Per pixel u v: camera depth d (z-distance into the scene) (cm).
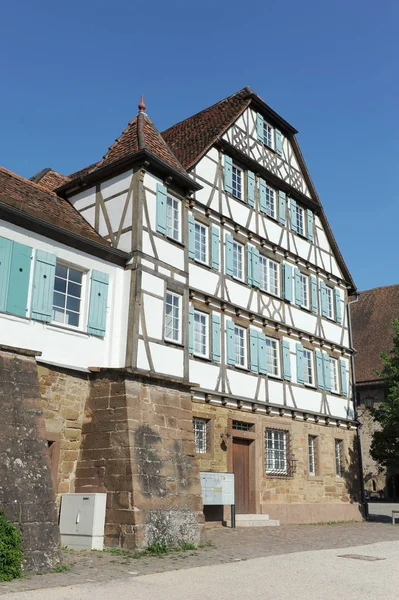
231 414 1597
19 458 889
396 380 2138
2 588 686
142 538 1049
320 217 2236
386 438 2130
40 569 817
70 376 1177
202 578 773
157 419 1218
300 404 1895
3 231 1091
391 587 723
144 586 717
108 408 1170
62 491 1124
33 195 1348
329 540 1279
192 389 1462
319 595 673
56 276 1200
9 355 983
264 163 1948
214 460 1509
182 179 1448
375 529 1647
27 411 952
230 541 1217
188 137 1825
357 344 3878
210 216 1661
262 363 1753
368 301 4112
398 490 3600
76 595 655
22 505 847
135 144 1409
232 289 1689
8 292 1074
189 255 1549
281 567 862
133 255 1295
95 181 1425
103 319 1250
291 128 2100
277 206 1988
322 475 1944
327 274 2211
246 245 1794
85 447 1165
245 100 1900
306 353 2028
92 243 1238
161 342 1302
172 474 1191
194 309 1541
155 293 1317
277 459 1767
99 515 1061
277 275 1939
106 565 882
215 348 1572
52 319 1165
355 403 2227
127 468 1095
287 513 1720
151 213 1358
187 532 1156
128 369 1178
